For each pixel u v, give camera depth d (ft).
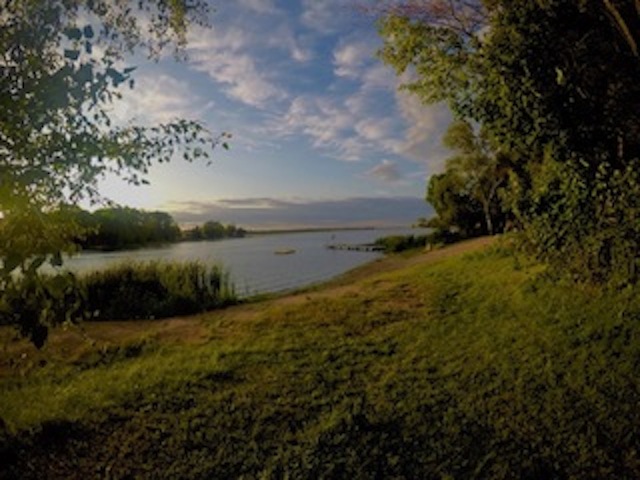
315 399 23.18
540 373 24.16
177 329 39.37
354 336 33.68
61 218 12.14
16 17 11.21
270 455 18.57
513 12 26.50
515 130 27.89
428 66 39.19
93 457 18.47
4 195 10.53
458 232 176.35
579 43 26.02
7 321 10.42
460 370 25.89
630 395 20.84
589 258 29.68
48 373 28.09
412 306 41.88
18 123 10.71
